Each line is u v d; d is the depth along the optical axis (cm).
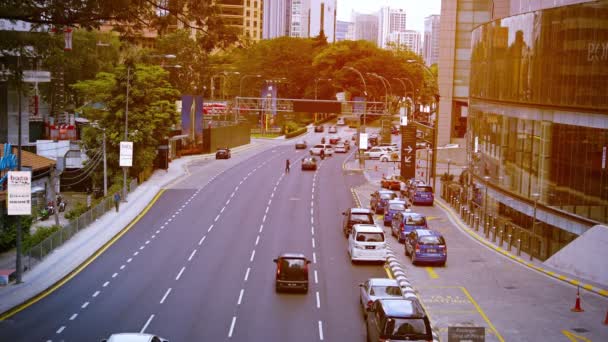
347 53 16788
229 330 2947
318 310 3272
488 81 5984
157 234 5100
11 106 7144
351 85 16112
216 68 17500
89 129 7444
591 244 3828
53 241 4522
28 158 6144
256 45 17688
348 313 3231
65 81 9650
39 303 3366
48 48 3662
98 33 10412
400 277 3747
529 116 4934
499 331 2906
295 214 5981
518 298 3428
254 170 9188
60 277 3850
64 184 7562
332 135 15800
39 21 3089
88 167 7375
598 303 3344
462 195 6731
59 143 7519
